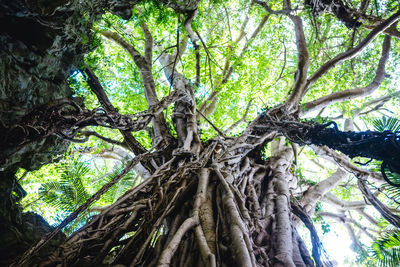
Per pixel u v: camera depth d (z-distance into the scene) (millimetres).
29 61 3379
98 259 2850
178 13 6008
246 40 11117
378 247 4586
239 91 10094
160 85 10977
